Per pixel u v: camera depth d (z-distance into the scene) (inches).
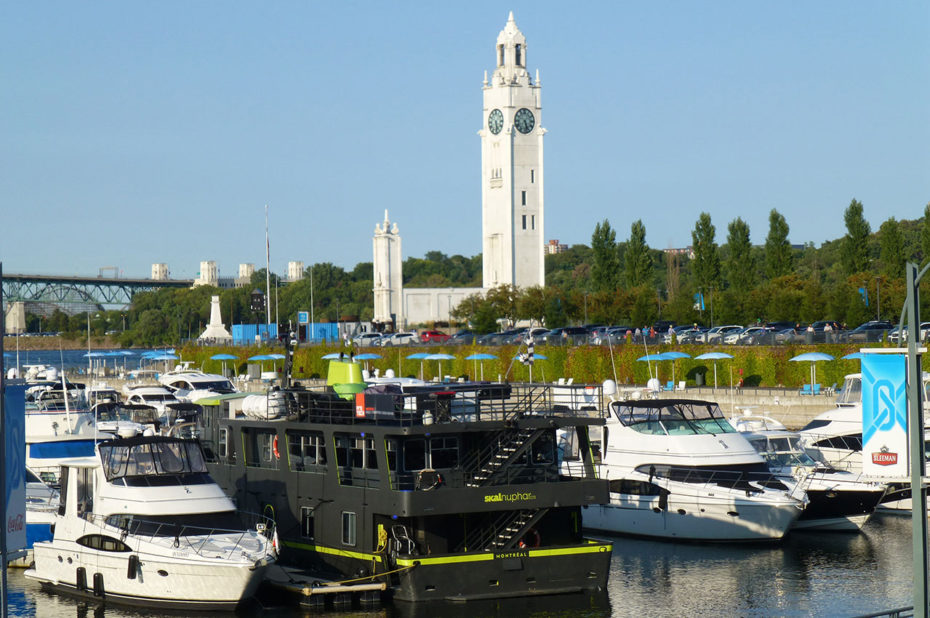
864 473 1317.7
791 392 4052.7
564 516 2034.9
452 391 2016.5
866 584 2090.3
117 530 1945.1
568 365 5049.2
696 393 4114.2
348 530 1987.0
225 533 1948.8
